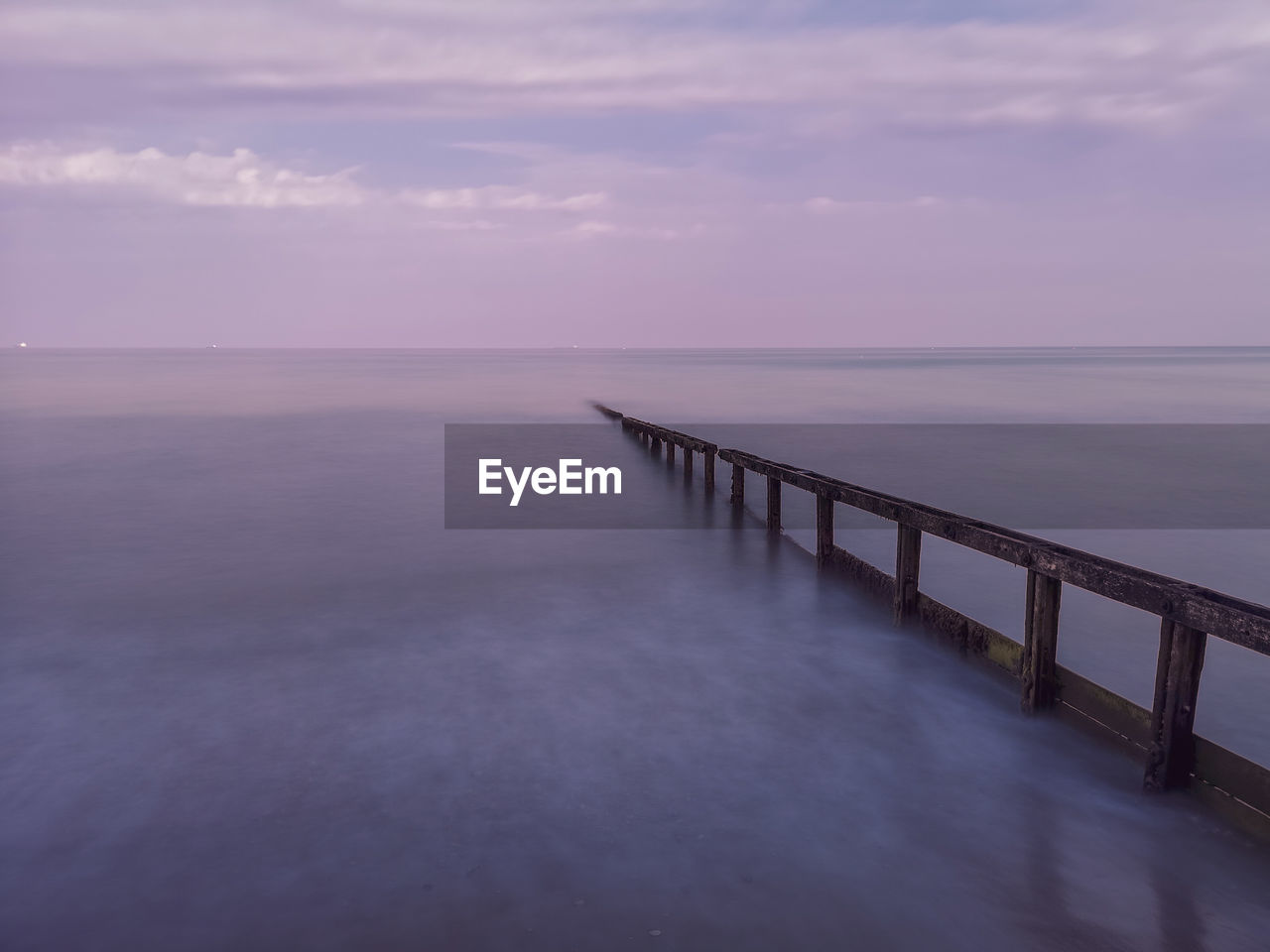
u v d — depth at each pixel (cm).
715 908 337
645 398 5009
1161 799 421
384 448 2234
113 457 2028
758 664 628
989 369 11144
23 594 836
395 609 780
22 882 357
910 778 448
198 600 813
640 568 943
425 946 315
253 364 13288
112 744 494
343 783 443
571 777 449
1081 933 322
